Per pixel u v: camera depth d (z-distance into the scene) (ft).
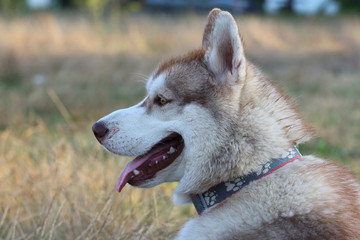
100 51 39.73
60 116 24.99
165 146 9.34
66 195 12.48
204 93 8.76
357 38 51.37
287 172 8.16
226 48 8.62
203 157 8.63
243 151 8.32
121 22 51.16
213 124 8.57
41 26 43.70
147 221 12.22
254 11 77.71
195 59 9.19
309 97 30.12
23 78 34.24
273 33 51.49
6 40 38.11
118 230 11.61
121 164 14.14
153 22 51.19
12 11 55.42
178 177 9.35
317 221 7.52
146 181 9.44
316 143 20.33
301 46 49.42
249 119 8.41
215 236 7.98
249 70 8.95
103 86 32.27
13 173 15.03
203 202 8.87
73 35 42.24
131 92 31.09
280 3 82.79
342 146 20.74
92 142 17.58
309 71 38.99
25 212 13.05
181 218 13.09
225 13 8.43
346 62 43.93
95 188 13.74
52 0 73.77
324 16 66.39
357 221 7.70
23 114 24.81
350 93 31.71
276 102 8.75
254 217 7.85
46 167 14.74
